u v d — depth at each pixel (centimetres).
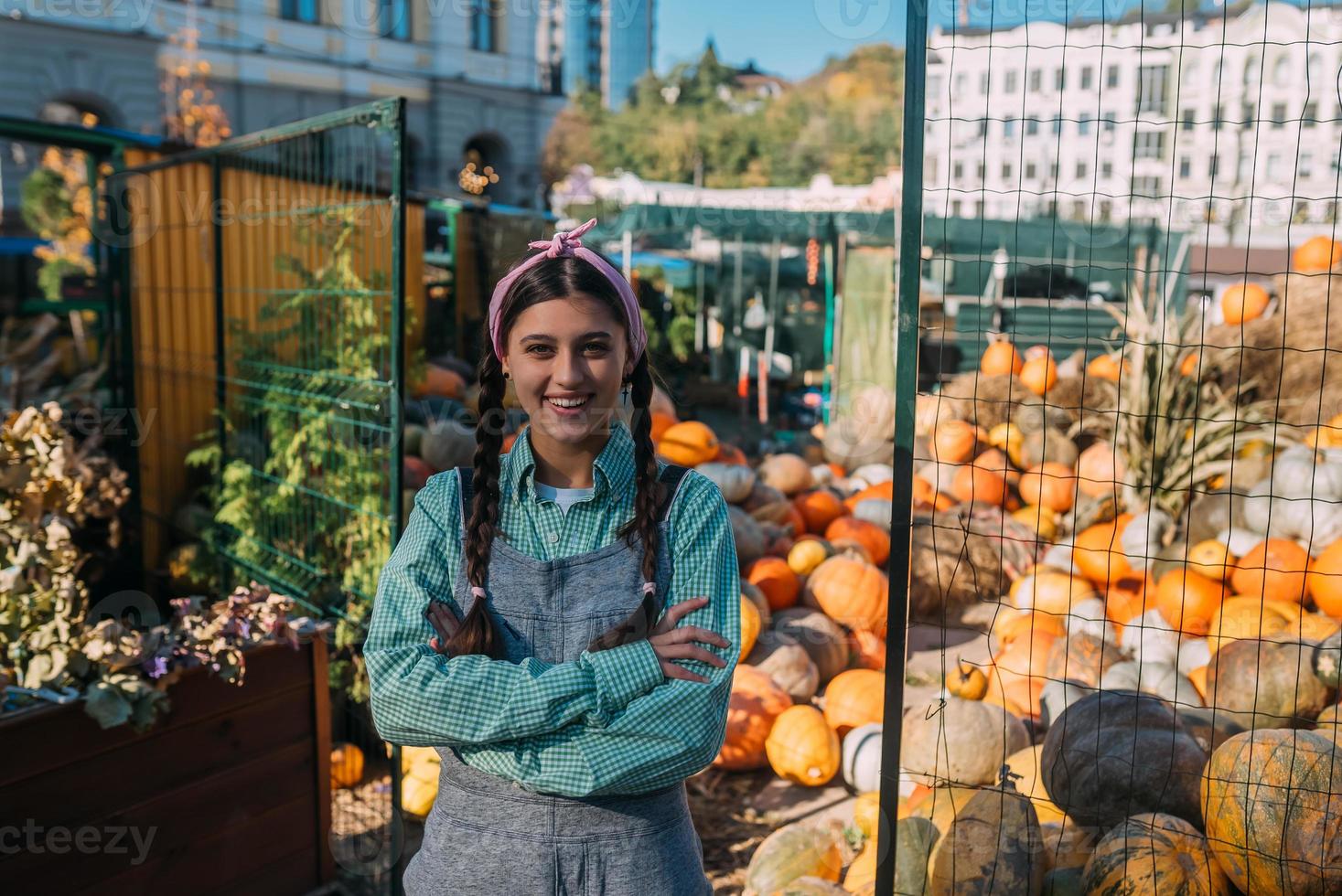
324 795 291
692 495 163
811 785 366
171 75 1966
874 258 885
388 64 2228
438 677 145
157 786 252
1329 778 230
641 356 168
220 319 559
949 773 293
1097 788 262
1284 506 441
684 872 154
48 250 1112
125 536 609
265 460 509
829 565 479
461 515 163
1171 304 648
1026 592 443
